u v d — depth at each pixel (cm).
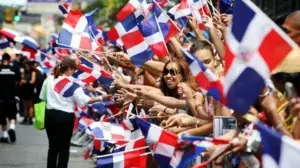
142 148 849
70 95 1312
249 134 603
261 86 548
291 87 564
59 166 1338
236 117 646
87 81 1262
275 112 599
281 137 499
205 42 815
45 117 1335
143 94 909
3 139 2164
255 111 622
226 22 885
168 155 718
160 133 720
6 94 2166
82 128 1267
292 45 538
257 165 597
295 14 686
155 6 998
